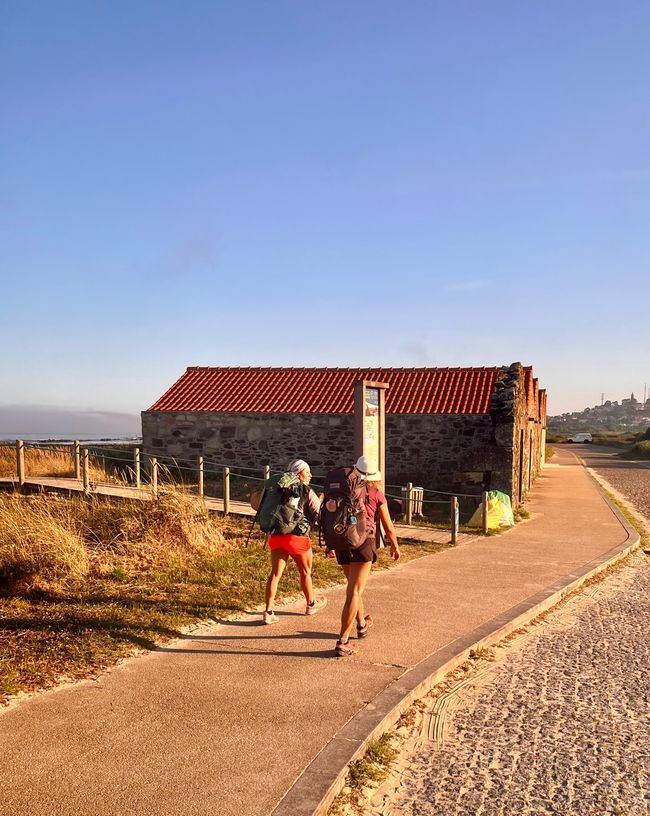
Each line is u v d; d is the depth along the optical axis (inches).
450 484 754.8
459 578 375.6
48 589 294.4
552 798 157.1
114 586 307.7
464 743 184.1
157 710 181.9
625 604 352.8
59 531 344.8
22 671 202.2
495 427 692.7
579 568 416.5
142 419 858.1
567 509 753.0
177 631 252.2
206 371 955.3
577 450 2645.2
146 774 148.3
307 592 282.2
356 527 233.1
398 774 165.8
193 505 443.8
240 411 826.8
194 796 140.4
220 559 377.4
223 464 832.3
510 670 244.2
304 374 917.8
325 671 217.2
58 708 180.5
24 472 722.8
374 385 443.5
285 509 267.7
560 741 187.3
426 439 763.4
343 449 796.6
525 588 354.3
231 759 156.5
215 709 184.1
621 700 218.8
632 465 1691.7
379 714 184.2
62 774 146.8
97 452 878.4
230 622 269.1
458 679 230.8
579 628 304.2
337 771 152.9
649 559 492.1
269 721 177.6
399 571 391.9
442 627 275.0
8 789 139.9
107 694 191.6
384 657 233.6
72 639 232.2
